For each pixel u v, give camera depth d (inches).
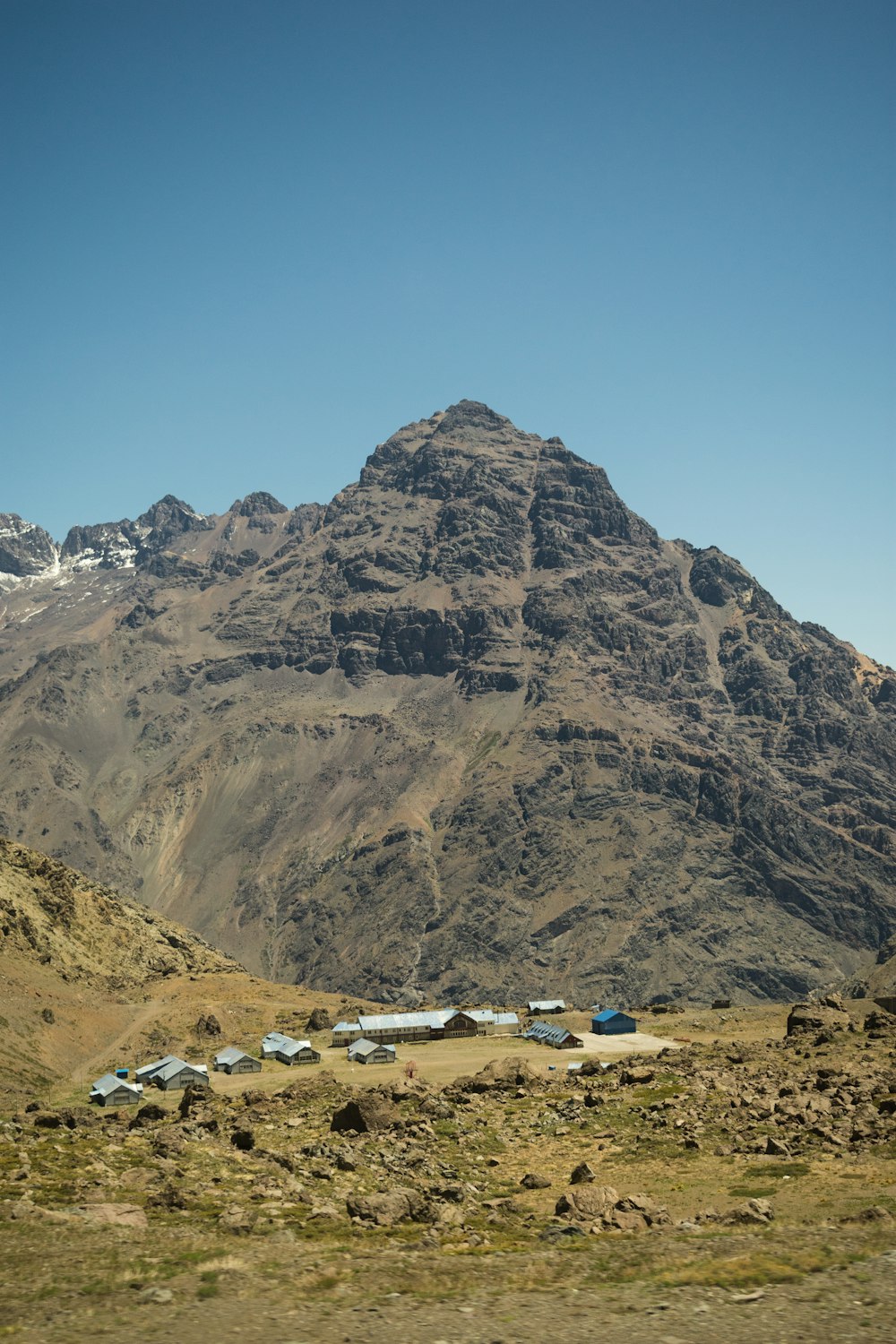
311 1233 1745.8
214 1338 1153.4
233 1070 6520.7
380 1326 1178.6
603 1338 1121.4
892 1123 2628.0
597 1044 6609.3
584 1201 1971.0
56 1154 2316.7
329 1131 3149.6
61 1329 1191.6
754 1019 7116.1
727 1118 2970.0
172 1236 1641.2
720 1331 1125.1
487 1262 1453.0
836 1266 1328.7
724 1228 1705.2
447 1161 2704.2
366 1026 7573.8
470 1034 7662.4
